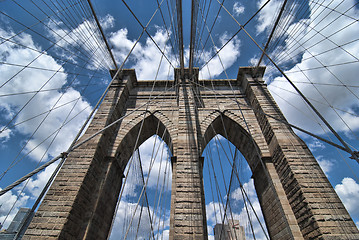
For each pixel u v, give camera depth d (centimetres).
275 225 1509
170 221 1380
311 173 1377
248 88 2202
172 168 1666
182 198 1395
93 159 1551
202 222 1291
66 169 1472
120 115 2092
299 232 1269
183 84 2289
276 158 1606
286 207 1388
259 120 1948
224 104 2195
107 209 1645
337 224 1136
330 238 1088
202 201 1461
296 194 1338
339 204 1222
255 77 2267
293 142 1576
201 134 1892
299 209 1297
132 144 2108
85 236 1309
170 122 2009
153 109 2145
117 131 1950
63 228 1191
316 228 1148
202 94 2322
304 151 1512
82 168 1481
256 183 1911
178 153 1661
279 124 1725
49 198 1313
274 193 1480
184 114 1964
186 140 1748
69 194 1338
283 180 1493
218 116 2064
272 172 1600
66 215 1239
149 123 2162
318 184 1316
